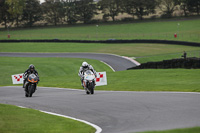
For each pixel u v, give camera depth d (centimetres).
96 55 15125
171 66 7800
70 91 4662
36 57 15250
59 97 3822
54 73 11400
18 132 1988
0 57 15675
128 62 12938
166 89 4028
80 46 18988
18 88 5947
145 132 1554
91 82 3900
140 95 3525
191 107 2484
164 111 2422
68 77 7512
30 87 3991
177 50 15625
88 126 2158
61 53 16338
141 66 8794
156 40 18700
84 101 3303
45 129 2080
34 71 4103
